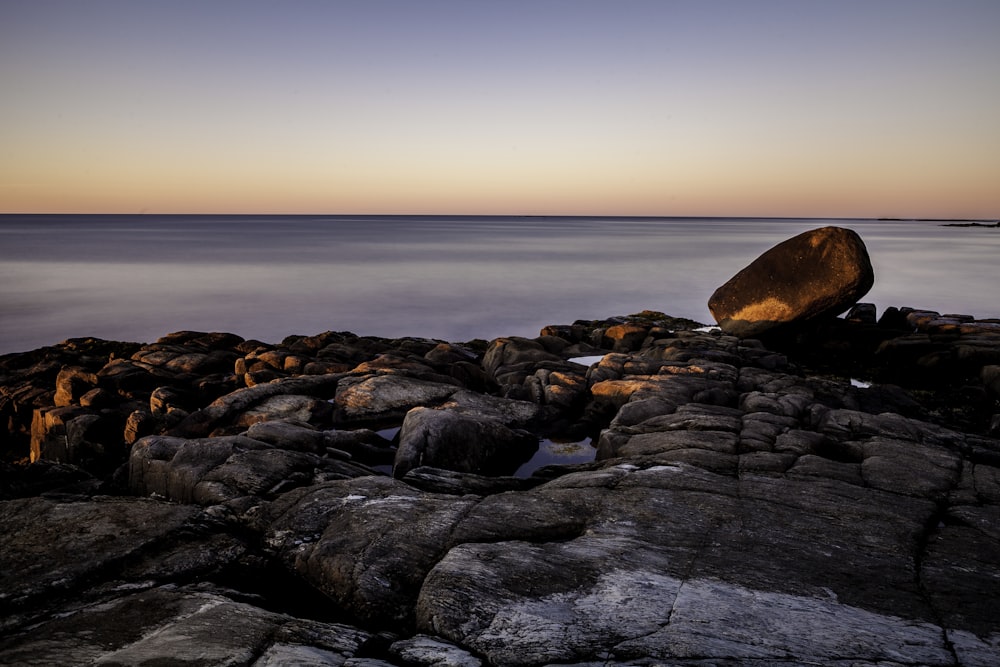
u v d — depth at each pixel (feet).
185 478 30.71
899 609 19.06
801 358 73.82
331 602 22.12
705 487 28.50
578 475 30.91
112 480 34.76
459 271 210.38
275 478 30.53
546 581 20.53
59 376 61.67
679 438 35.81
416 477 32.91
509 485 32.42
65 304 140.87
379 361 60.44
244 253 291.99
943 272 201.36
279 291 161.89
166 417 49.24
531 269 216.95
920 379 63.57
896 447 34.09
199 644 16.76
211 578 23.18
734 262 244.01
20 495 32.19
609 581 20.49
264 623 18.38
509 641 17.46
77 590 21.36
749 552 22.63
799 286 73.67
